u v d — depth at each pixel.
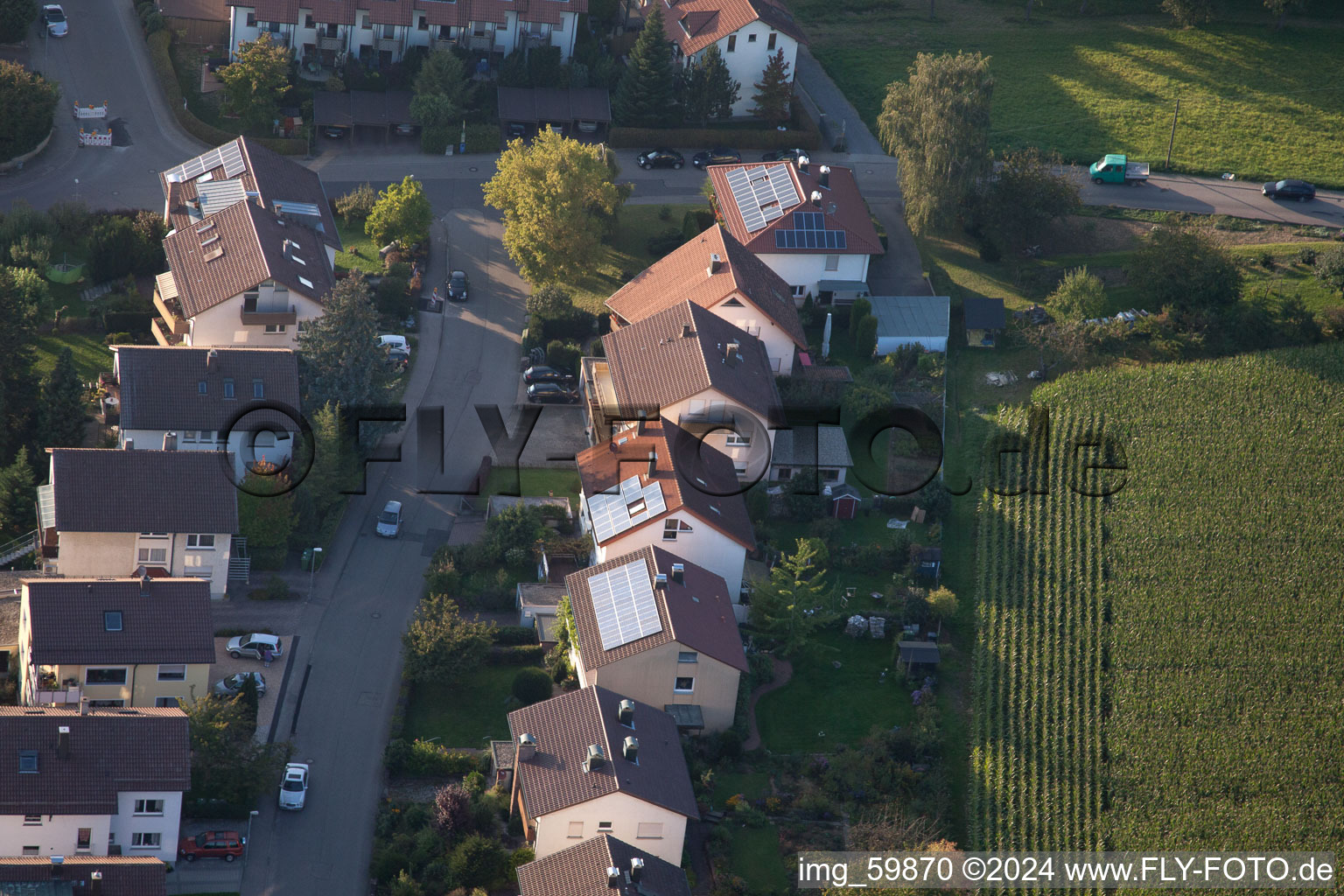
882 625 91.06
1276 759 84.50
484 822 76.19
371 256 121.88
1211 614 94.00
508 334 116.12
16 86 123.69
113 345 107.88
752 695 86.19
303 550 93.88
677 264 113.69
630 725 77.31
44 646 77.88
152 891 66.25
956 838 78.50
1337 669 90.69
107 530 86.62
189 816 75.44
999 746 83.06
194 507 88.25
